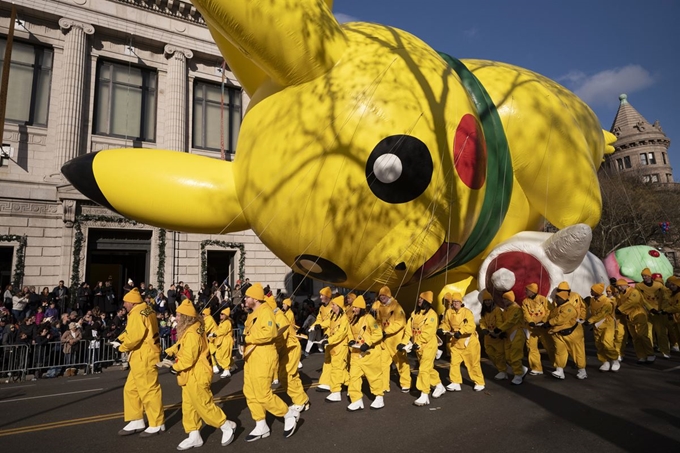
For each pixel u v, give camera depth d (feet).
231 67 22.39
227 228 21.48
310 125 17.85
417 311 25.23
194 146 67.10
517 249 25.82
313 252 19.07
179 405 22.47
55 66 56.65
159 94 64.28
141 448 16.02
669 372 27.30
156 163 20.61
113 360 37.99
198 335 16.10
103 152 21.21
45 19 56.34
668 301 31.81
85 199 55.01
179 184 20.27
